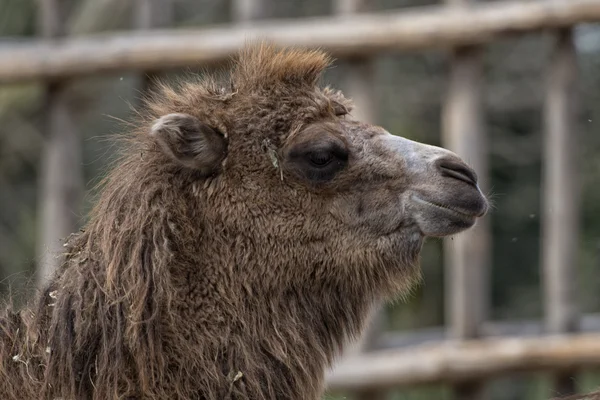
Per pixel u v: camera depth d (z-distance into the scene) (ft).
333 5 156.04
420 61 155.12
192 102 58.18
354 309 58.80
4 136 152.15
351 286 58.08
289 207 56.39
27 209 155.33
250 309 54.85
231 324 53.88
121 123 68.03
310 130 57.11
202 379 52.44
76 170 105.50
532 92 153.89
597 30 143.13
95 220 54.90
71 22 150.82
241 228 55.36
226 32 98.78
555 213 94.94
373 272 58.29
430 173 58.18
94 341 51.19
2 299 56.65
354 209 57.67
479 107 98.07
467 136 97.60
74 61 101.09
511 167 154.51
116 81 143.84
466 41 95.61
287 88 58.18
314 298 57.26
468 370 94.48
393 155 58.54
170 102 59.41
